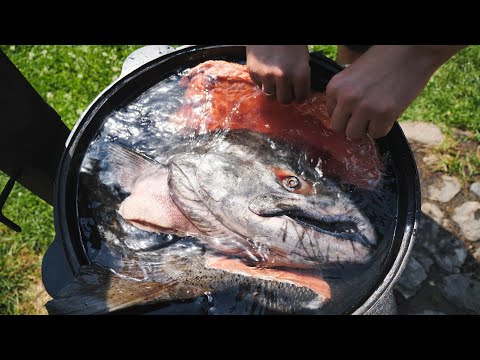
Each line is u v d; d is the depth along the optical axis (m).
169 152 0.55
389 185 0.54
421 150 0.93
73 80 1.04
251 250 0.48
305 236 0.48
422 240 0.85
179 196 0.50
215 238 0.49
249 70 0.55
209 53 0.64
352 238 0.49
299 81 0.53
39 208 0.93
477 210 0.86
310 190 0.51
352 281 0.47
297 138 0.55
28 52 1.08
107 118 0.59
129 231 0.50
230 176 0.51
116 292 0.45
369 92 0.46
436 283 0.82
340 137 0.56
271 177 0.51
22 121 0.56
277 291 0.46
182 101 0.60
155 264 0.48
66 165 0.53
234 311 0.45
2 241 0.90
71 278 0.49
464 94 0.98
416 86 0.47
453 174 0.90
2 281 0.87
